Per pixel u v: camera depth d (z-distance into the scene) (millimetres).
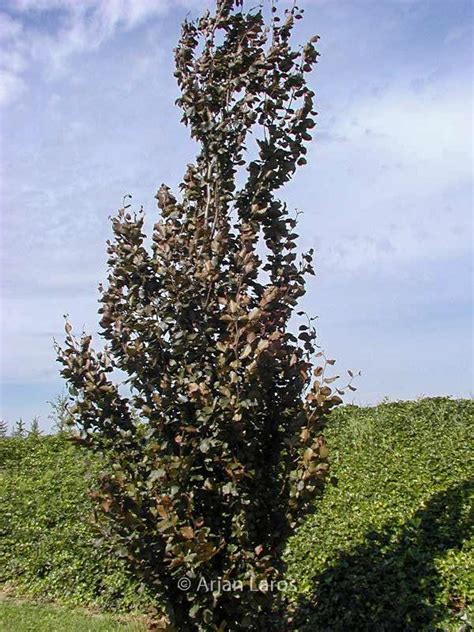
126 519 4812
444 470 9383
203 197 5906
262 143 5684
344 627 6832
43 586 9508
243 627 4848
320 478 4809
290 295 5355
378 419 12086
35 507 11484
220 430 4789
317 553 7934
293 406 5199
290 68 5773
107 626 7941
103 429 5316
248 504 4863
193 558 4539
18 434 16500
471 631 6125
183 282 5203
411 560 7332
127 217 5656
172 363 5254
